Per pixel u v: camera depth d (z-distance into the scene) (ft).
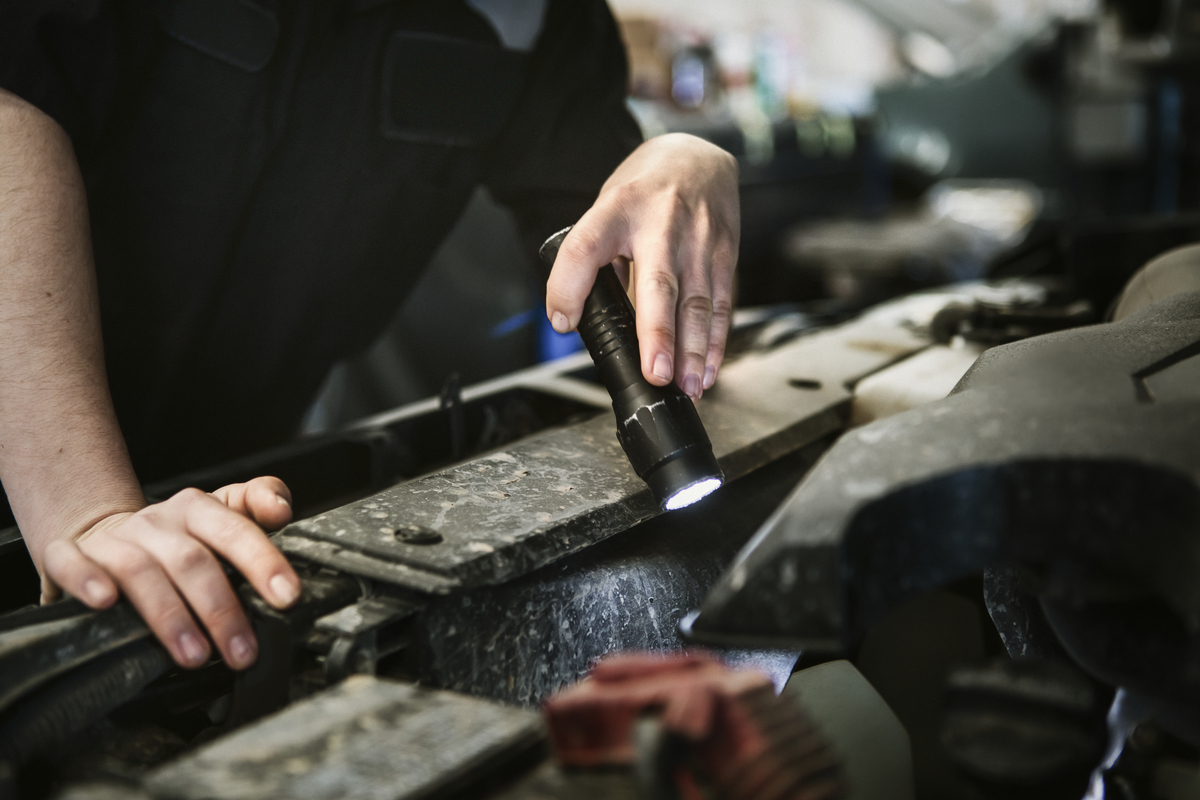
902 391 2.49
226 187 2.76
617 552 1.83
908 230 9.53
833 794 0.97
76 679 1.41
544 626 1.62
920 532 1.24
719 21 12.89
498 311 5.60
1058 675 1.36
